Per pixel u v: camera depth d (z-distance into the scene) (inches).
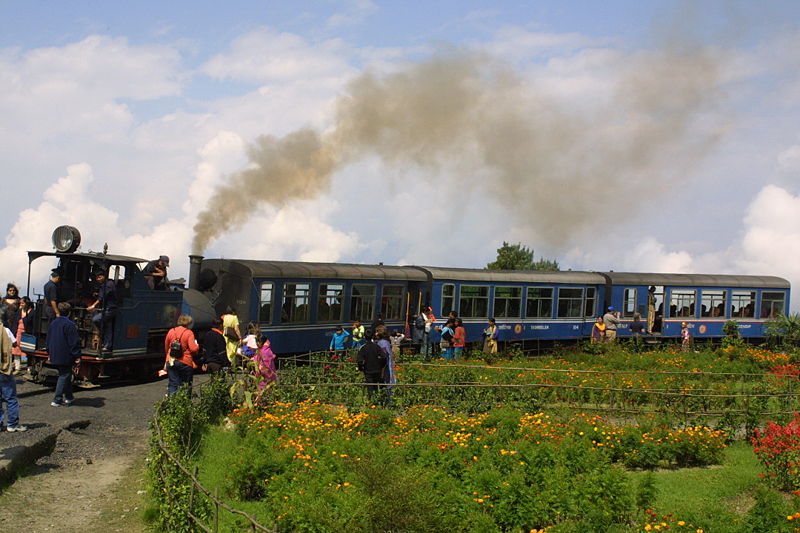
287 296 1005.8
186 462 425.7
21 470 446.9
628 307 1478.8
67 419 578.2
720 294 1584.6
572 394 773.3
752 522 360.2
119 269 757.9
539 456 468.1
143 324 786.2
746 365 1091.9
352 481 403.2
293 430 534.0
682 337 1421.0
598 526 366.6
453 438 505.0
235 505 403.9
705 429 573.3
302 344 1030.4
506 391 725.9
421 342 1187.9
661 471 526.9
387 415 595.2
